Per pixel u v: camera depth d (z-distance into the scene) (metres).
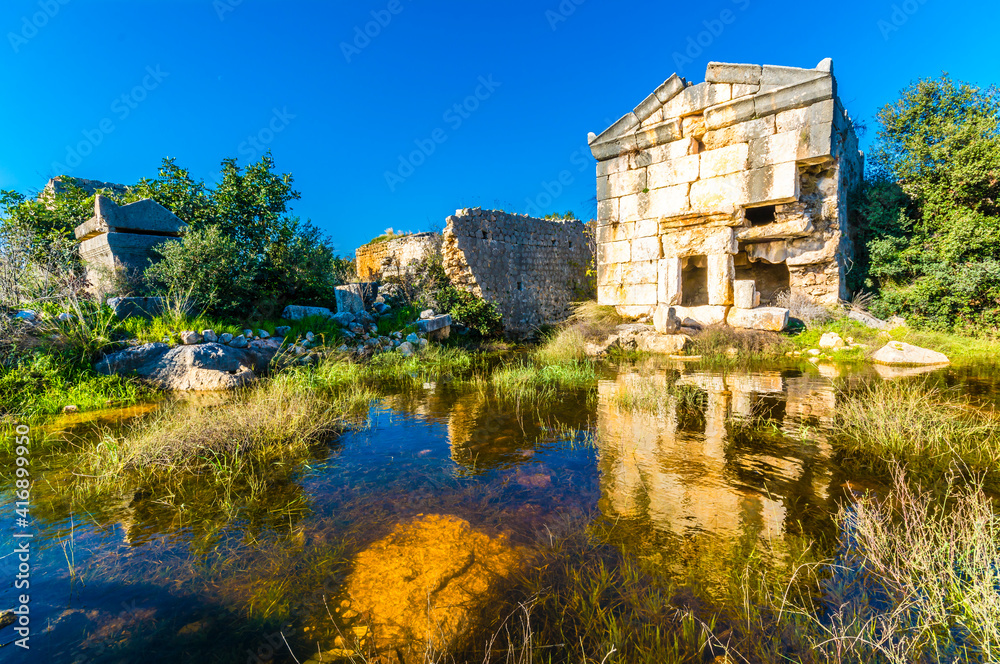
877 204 10.45
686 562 2.18
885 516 2.48
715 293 10.38
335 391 6.57
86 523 2.73
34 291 7.23
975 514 2.28
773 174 9.56
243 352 7.68
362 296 11.55
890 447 3.51
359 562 2.28
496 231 14.20
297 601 2.01
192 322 8.00
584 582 2.06
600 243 12.35
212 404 5.66
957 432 3.68
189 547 2.45
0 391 5.52
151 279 8.61
